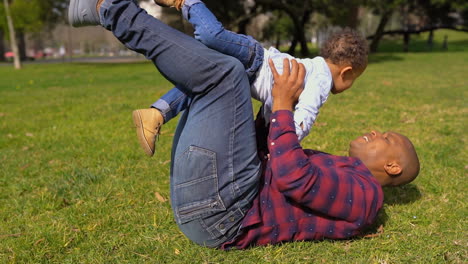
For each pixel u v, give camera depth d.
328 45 2.64
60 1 33.28
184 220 2.45
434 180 3.67
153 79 14.48
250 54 2.46
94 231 2.89
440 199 3.29
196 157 2.31
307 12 26.41
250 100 2.40
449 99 8.39
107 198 3.49
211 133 2.30
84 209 3.27
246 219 2.42
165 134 5.67
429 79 12.41
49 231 2.91
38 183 3.92
